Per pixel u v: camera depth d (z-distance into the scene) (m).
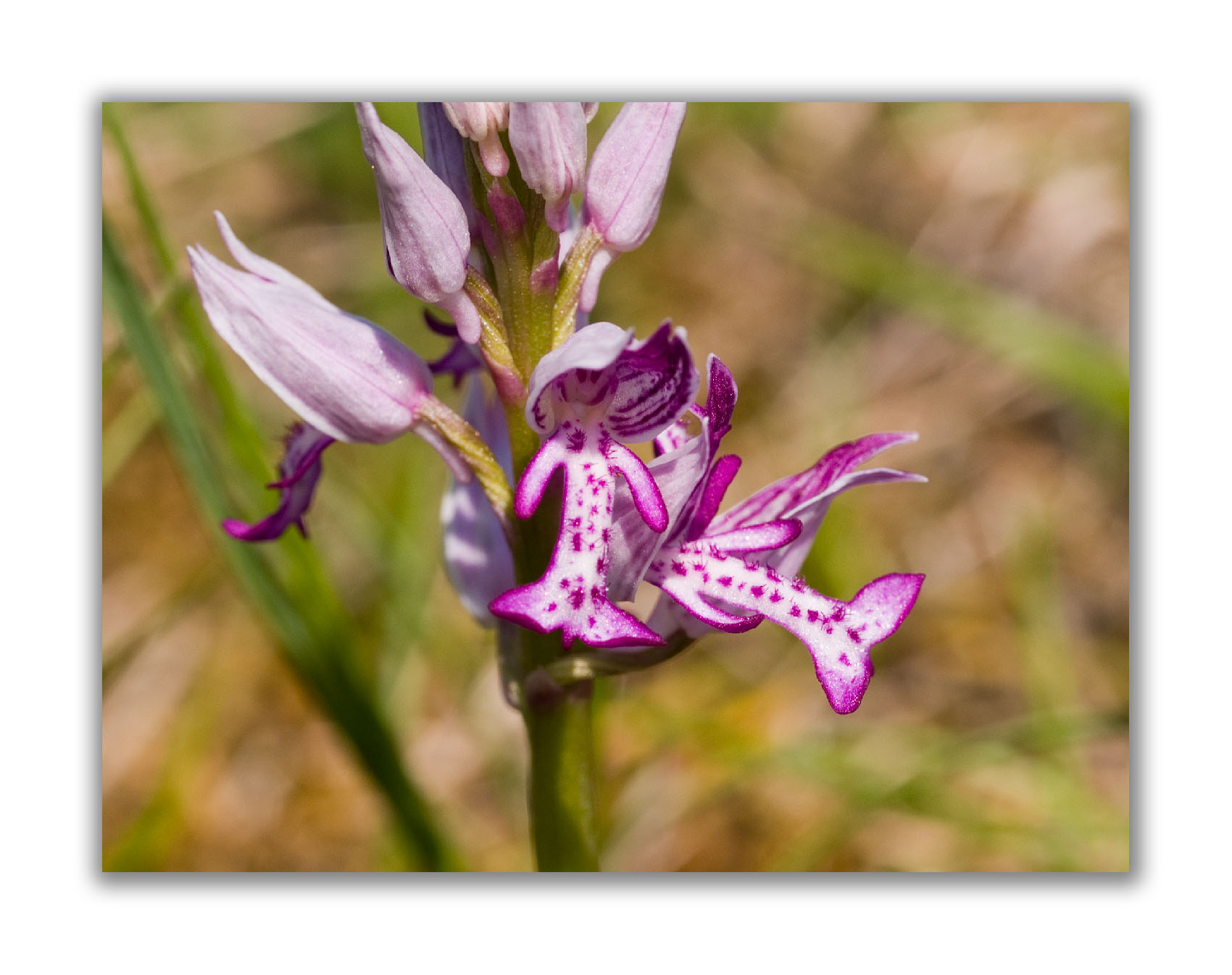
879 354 0.37
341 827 0.28
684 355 0.22
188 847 0.28
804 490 0.23
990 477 0.34
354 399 0.22
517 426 0.22
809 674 0.30
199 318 0.25
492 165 0.22
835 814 0.27
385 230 0.22
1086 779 0.28
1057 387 0.35
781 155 0.42
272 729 0.29
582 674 0.23
